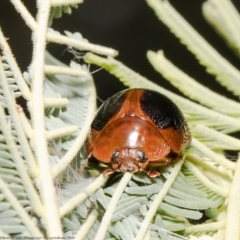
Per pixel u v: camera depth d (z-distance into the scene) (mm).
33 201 75
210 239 81
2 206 74
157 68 86
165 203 80
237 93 85
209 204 81
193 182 82
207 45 85
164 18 86
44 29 81
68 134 80
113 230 78
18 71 79
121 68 86
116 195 79
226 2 86
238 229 80
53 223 76
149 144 81
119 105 82
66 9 84
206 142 83
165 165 81
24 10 81
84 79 85
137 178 80
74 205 77
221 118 84
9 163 75
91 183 79
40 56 81
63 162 79
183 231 81
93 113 84
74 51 87
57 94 81
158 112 81
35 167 77
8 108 75
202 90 85
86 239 77
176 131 81
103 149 81
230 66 85
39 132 78
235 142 82
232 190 81
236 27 86
